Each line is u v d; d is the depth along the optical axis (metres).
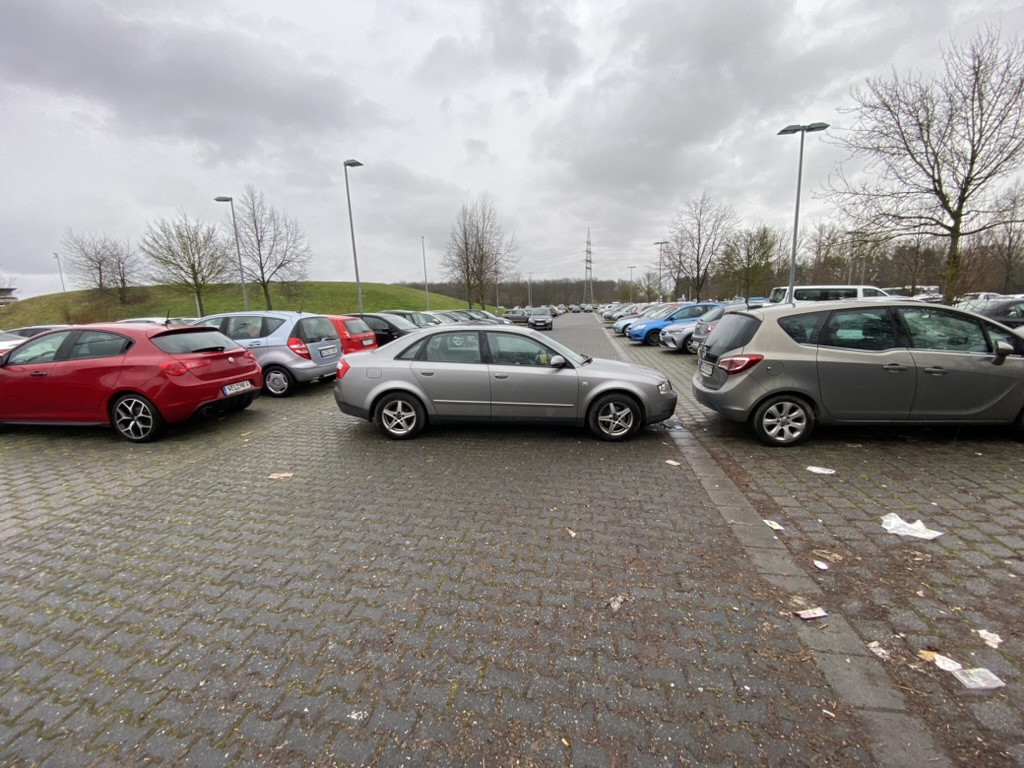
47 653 2.20
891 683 1.96
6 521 3.59
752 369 4.92
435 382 5.39
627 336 22.03
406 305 58.19
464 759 1.67
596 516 3.52
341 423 6.44
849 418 4.88
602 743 1.72
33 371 5.67
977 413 4.72
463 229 34.44
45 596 2.64
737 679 2.00
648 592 2.60
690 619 2.37
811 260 35.09
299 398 8.36
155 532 3.37
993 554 2.89
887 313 4.84
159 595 2.63
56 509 3.79
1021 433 4.81
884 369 4.71
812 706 1.86
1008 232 12.37
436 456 4.94
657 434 5.63
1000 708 1.83
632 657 2.13
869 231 10.74
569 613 2.43
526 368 5.32
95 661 2.15
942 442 4.94
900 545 3.03
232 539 3.25
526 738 1.75
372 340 10.43
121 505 3.84
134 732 1.79
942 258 12.24
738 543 3.10
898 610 2.41
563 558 2.95
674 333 15.27
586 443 5.31
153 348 5.52
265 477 4.42
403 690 1.96
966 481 3.96
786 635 2.25
